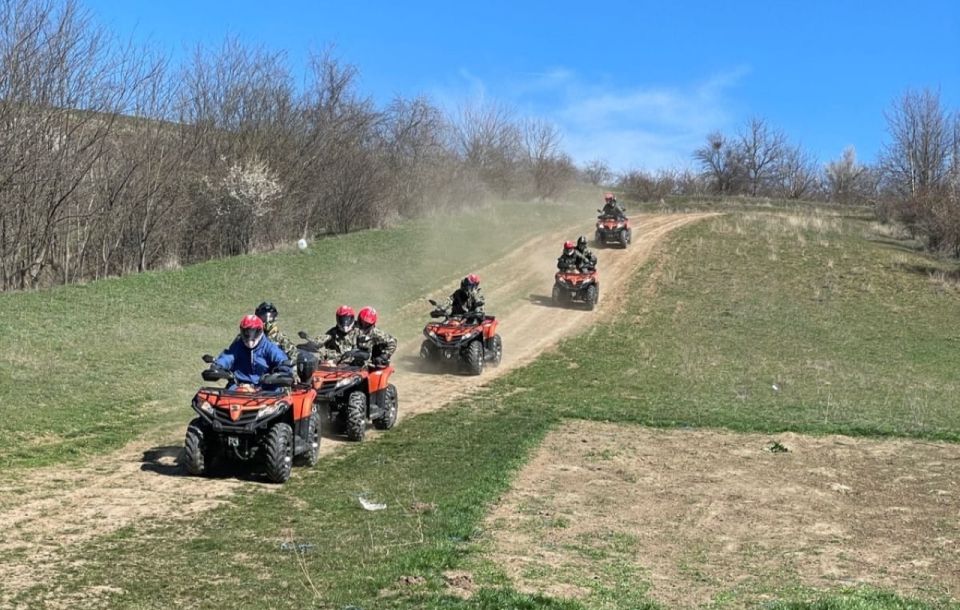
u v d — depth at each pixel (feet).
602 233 131.34
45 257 84.23
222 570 23.68
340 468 37.58
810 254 126.93
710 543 30.50
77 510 28.84
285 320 76.48
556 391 62.13
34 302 70.44
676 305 99.25
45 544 25.12
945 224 134.21
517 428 48.93
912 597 24.98
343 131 141.18
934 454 47.34
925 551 30.30
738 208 194.18
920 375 73.82
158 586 22.12
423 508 31.76
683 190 255.70
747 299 102.68
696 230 145.28
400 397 56.75
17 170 78.23
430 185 169.48
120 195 94.38
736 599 24.09
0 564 23.08
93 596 21.11
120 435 39.68
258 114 122.11
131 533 26.76
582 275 96.73
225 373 34.12
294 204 127.44
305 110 131.54
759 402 61.11
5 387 44.83
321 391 41.52
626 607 22.67
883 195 213.25
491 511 32.71
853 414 57.57
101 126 90.12
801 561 28.60
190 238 110.32
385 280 102.37
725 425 53.36
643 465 42.98
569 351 77.61
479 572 24.56
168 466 35.53
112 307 72.43
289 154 125.18
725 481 40.29
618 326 89.15
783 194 264.11
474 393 59.77
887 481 41.34
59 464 34.58
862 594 24.59
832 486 39.83
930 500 37.88
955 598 25.27
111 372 51.31
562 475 40.01
